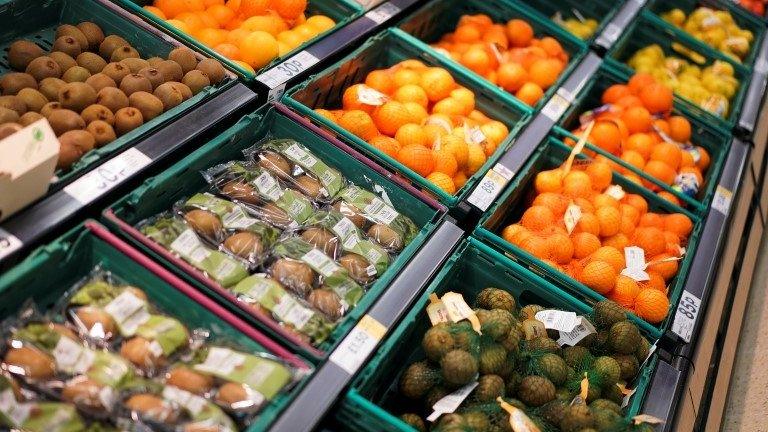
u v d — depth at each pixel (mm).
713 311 3045
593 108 4070
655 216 3270
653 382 2572
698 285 3039
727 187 3631
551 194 3072
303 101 3066
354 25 3391
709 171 3863
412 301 2389
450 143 2980
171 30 2844
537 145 3285
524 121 3361
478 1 4203
